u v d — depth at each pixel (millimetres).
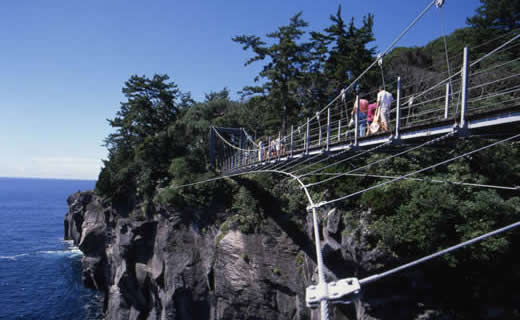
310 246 25828
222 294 32625
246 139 49312
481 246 15742
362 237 19859
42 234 116562
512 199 16422
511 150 18297
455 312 17156
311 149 18000
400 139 11547
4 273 71938
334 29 35500
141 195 45719
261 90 40188
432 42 34875
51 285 65625
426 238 17250
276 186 30781
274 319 29062
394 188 19641
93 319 51594
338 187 23500
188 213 38719
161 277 39312
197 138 52031
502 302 16453
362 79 31469
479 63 25922
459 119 9227
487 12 30469
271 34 38000
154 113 56969
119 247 45750
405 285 18656
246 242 31281
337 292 3898
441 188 17766
